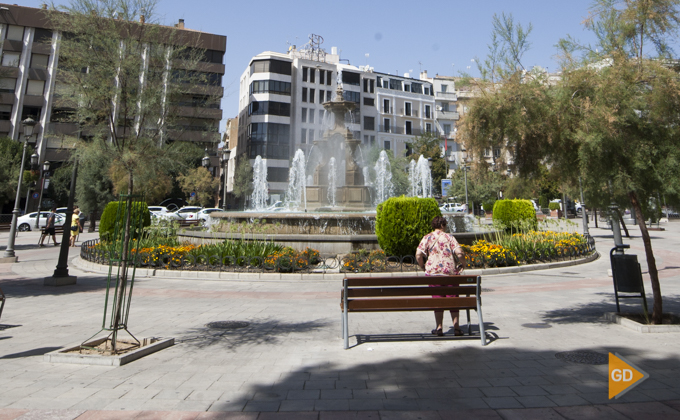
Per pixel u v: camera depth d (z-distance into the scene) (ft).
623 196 17.35
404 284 15.75
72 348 14.80
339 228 44.24
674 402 10.02
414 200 37.76
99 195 94.38
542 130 16.48
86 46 16.62
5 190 101.04
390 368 12.98
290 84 173.27
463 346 15.35
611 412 9.52
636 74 16.03
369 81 201.46
